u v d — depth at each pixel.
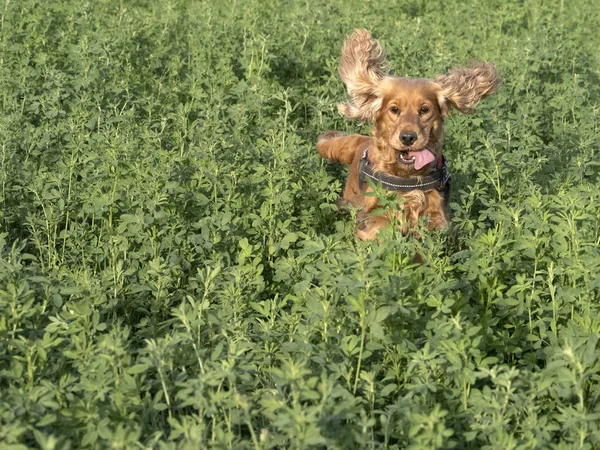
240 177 6.88
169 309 5.46
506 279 5.55
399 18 15.08
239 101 9.32
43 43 10.36
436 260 5.36
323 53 11.12
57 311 4.98
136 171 6.43
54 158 7.42
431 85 7.38
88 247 6.12
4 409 3.66
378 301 4.40
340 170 8.53
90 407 3.73
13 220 6.61
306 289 4.86
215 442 3.53
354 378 4.49
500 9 15.60
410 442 3.84
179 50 11.43
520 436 4.10
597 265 4.88
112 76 9.48
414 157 6.98
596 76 11.38
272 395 4.13
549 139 9.87
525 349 4.99
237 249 6.03
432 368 4.11
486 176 7.31
